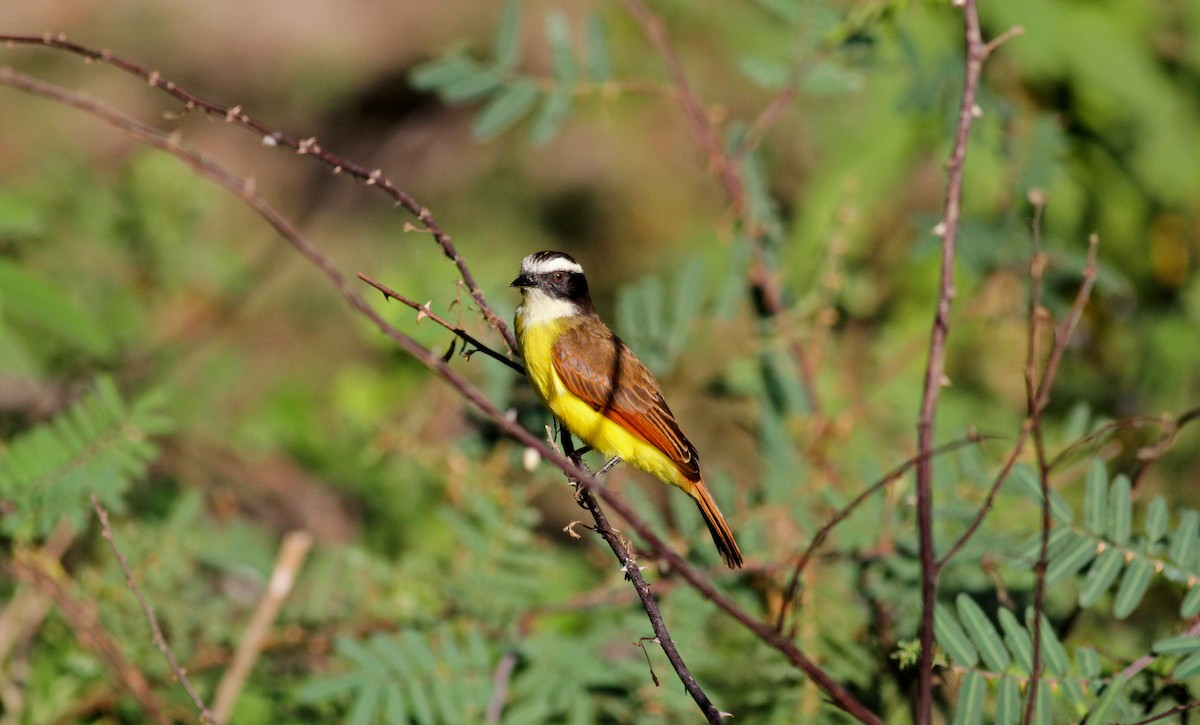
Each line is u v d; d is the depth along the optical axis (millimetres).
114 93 21312
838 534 10406
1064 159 13039
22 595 10734
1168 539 8016
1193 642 7121
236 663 10227
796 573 6832
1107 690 7039
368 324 14984
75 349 13539
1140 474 8680
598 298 19391
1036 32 12891
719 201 18641
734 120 17719
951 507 10219
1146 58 13148
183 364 14992
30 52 20906
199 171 6320
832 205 13641
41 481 9734
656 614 6980
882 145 13781
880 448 12164
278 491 14523
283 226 6102
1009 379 13461
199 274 15789
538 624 11203
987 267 12273
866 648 10148
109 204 14906
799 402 12062
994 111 11977
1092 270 6625
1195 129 13336
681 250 19078
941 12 12297
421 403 12148
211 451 14625
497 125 11766
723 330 14445
